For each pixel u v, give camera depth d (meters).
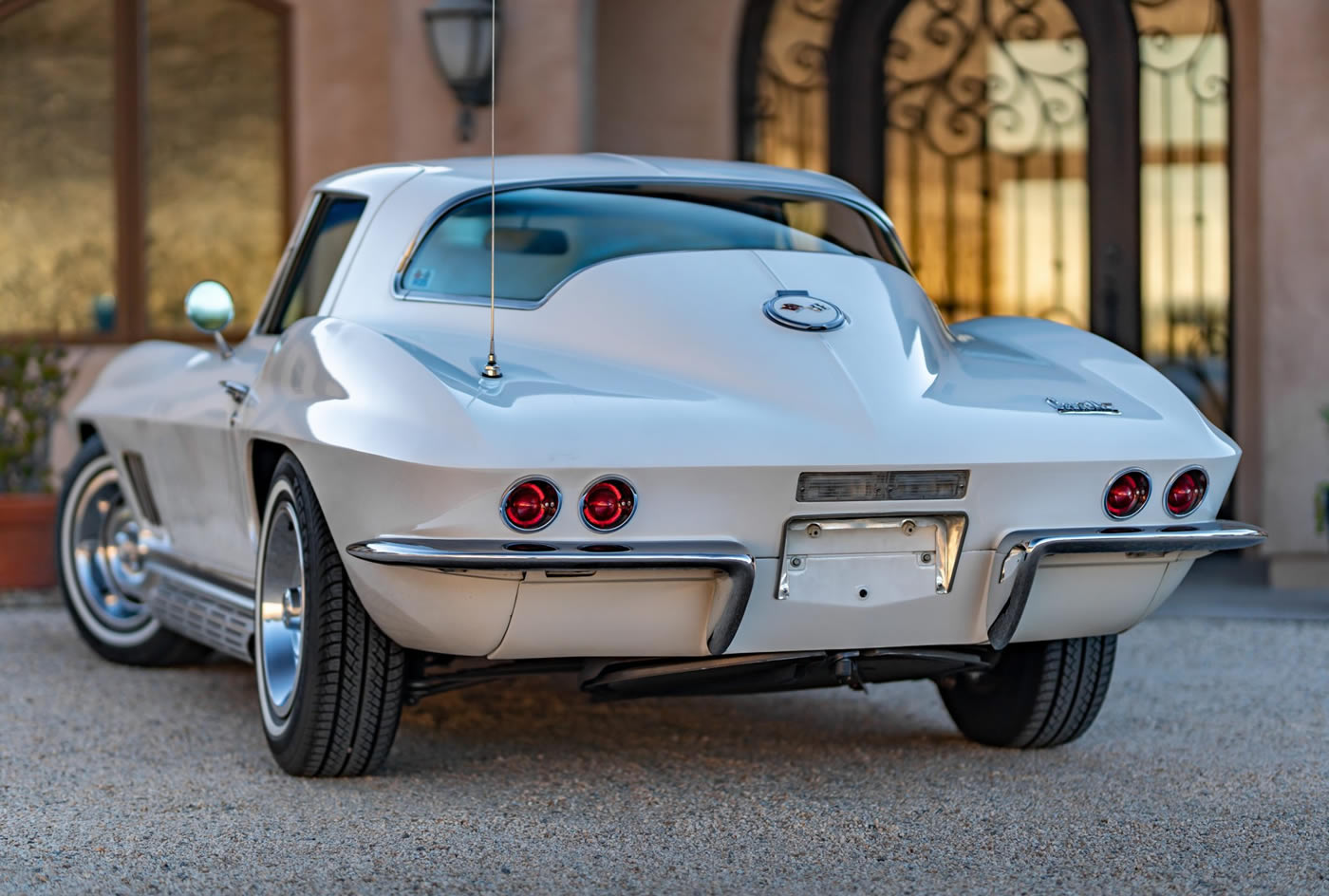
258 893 3.98
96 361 12.09
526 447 4.10
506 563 4.05
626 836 4.48
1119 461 4.57
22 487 9.72
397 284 5.06
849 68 11.32
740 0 11.31
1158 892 3.99
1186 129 10.82
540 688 6.64
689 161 5.77
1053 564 4.68
